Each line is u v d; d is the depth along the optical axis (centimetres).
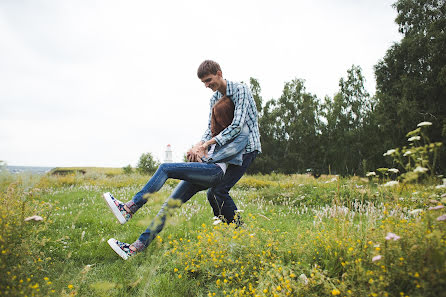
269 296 200
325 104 3400
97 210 587
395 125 2159
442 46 2191
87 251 325
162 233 320
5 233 204
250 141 335
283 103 3419
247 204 733
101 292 221
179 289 237
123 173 2033
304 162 3005
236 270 245
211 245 274
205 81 328
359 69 3269
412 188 303
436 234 158
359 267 183
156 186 286
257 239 280
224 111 326
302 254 252
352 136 2883
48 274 236
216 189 325
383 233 213
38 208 307
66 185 1236
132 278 253
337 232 246
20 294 174
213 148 327
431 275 155
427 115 2045
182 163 296
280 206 729
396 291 171
